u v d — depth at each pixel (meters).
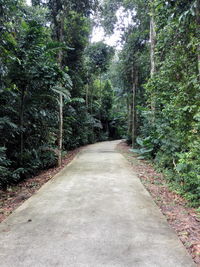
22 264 1.84
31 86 5.74
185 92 4.80
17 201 3.78
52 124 7.55
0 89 4.81
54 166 7.32
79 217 2.85
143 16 10.00
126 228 2.53
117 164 7.25
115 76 15.68
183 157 3.89
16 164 5.72
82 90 14.91
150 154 8.16
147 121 9.48
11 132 5.23
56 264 1.83
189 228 2.56
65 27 9.88
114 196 3.76
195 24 4.43
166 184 4.64
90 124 17.41
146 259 1.90
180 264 1.84
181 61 5.56
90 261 1.87
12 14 4.98
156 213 3.02
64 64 10.99
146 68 11.27
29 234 2.39
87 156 9.42
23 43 5.29
